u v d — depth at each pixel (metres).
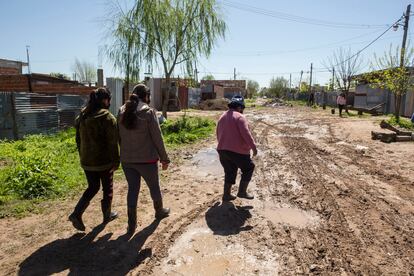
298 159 9.51
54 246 4.25
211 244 4.32
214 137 13.58
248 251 4.15
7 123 12.03
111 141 4.45
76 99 15.63
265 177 7.55
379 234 4.62
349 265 3.82
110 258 3.97
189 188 6.72
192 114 25.44
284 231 4.71
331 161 9.26
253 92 100.44
